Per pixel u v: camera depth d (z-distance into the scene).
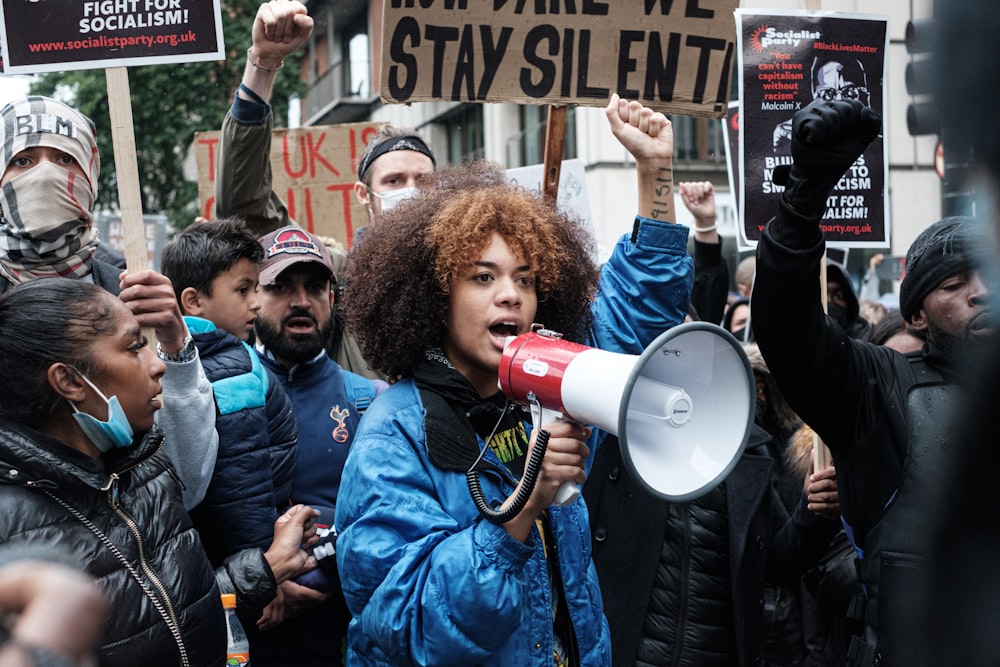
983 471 0.75
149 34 2.47
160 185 15.72
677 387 1.74
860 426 2.19
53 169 2.41
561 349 1.77
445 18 2.67
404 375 2.10
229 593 2.43
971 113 0.69
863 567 2.18
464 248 1.96
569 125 15.45
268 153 3.36
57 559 0.83
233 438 2.55
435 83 2.68
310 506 2.85
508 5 2.68
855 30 3.06
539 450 1.73
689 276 2.30
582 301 2.12
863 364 2.21
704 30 2.74
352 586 1.92
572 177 4.09
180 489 2.12
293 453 2.75
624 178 14.73
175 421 2.37
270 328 2.94
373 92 20.47
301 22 3.02
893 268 9.28
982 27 0.68
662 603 2.92
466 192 2.05
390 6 2.64
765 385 3.67
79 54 2.46
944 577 0.77
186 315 3.01
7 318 1.89
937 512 0.78
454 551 1.79
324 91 22.22
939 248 2.13
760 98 3.03
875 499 2.16
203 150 5.29
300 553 2.60
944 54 0.70
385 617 1.82
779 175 2.16
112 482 1.90
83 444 1.92
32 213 2.40
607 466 3.00
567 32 2.70
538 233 2.04
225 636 2.07
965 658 0.75
